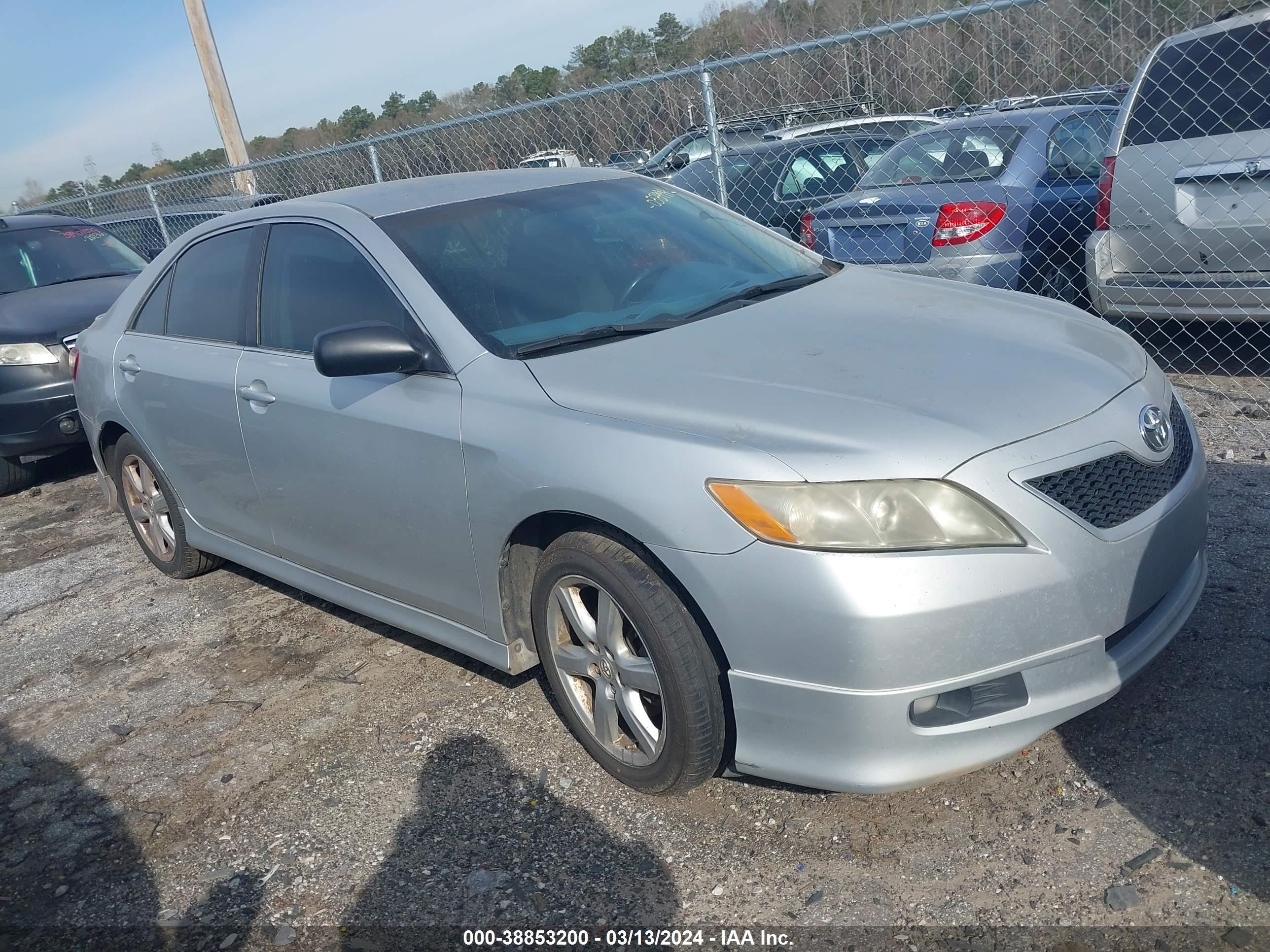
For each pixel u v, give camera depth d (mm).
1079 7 5543
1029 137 6297
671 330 3064
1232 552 3637
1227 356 5871
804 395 2561
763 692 2432
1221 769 2621
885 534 2283
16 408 6492
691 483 2436
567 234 3529
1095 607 2395
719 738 2604
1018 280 6148
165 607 4719
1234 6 5164
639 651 2764
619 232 3625
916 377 2625
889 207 6273
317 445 3443
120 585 5086
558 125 7609
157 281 4508
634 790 2887
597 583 2709
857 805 2701
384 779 3131
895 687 2285
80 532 6086
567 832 2773
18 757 3609
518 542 2967
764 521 2338
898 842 2559
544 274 3320
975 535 2297
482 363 2990
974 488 2309
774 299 3322
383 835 2877
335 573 3707
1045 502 2348
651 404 2639
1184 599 2738
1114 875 2355
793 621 2322
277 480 3723
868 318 3084
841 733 2354
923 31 6035
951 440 2365
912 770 2359
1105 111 6867
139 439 4543
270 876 2779
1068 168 6504
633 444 2551
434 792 3029
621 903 2504
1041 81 5758
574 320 3166
